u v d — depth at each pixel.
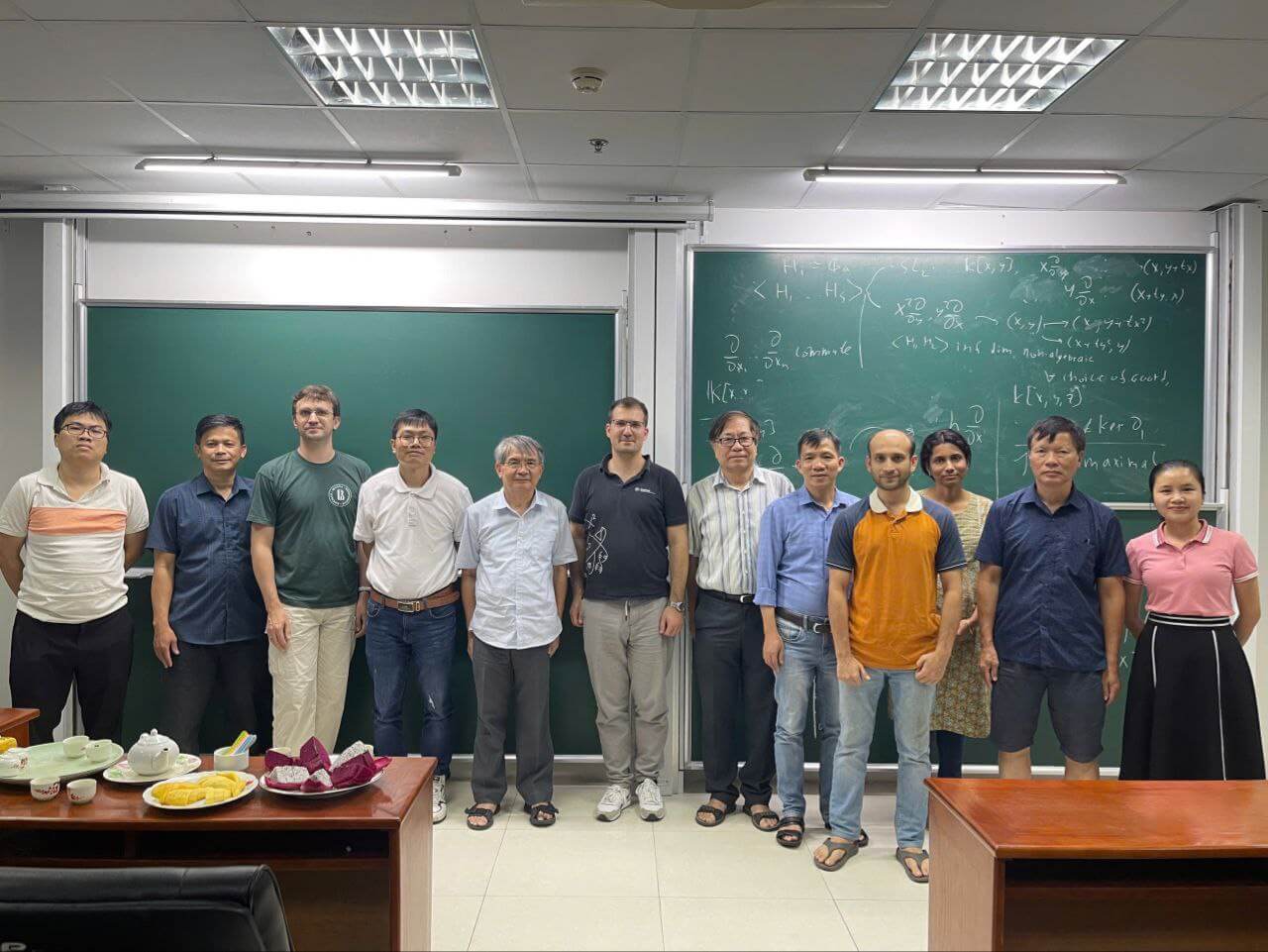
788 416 4.02
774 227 4.05
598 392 4.03
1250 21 2.37
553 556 3.62
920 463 3.52
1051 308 4.03
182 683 3.55
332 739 3.65
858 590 3.06
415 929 2.18
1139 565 3.06
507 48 2.53
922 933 2.67
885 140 3.24
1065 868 2.09
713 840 3.36
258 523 3.51
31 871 1.29
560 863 3.14
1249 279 3.94
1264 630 4.10
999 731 3.08
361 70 2.80
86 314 3.95
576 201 3.94
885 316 4.03
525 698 3.54
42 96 2.90
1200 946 2.03
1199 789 2.23
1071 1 2.27
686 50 2.54
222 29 2.44
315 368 3.99
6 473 4.09
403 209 3.94
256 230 3.99
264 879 1.31
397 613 3.59
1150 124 3.07
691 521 3.69
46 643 3.38
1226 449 4.00
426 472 3.63
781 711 3.35
